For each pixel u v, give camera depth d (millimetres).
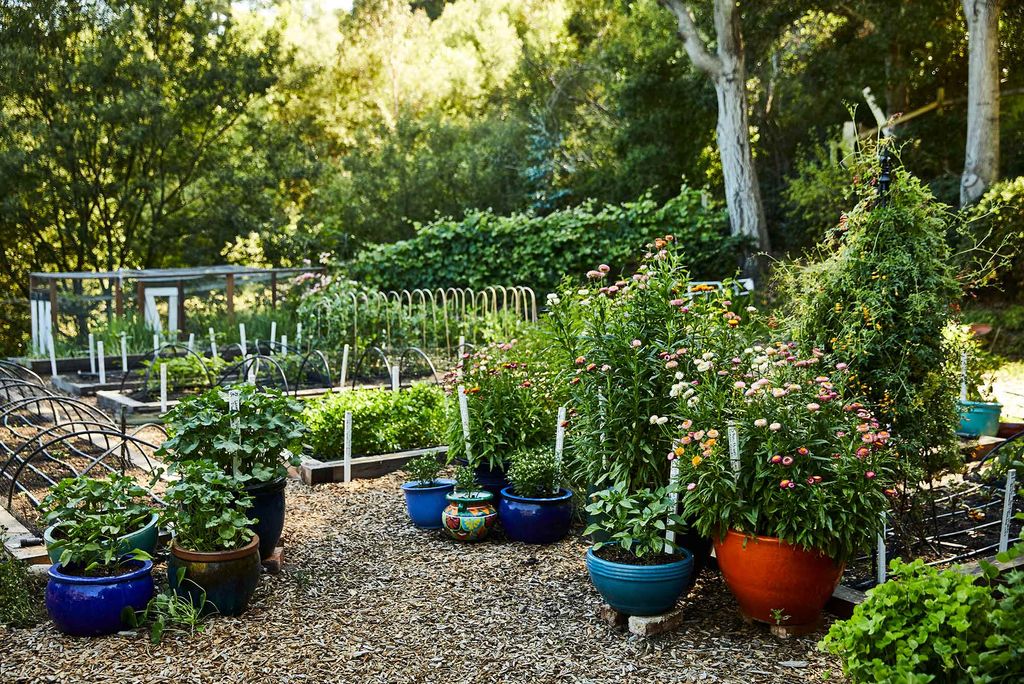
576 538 5781
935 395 4992
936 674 2803
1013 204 12883
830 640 3047
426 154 23672
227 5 20984
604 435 4832
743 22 18250
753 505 4137
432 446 8133
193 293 15672
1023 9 17094
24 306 20562
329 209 24047
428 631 4305
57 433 8898
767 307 8953
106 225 20562
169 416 5094
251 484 5082
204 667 3873
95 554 4289
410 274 16516
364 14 31516
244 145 22406
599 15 27719
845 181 15711
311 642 4160
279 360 12070
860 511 4047
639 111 21328
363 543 5734
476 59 29688
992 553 5039
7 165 18297
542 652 4055
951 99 18766
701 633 4234
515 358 6559
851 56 18469
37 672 3797
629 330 4902
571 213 16625
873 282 4977
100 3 19750
